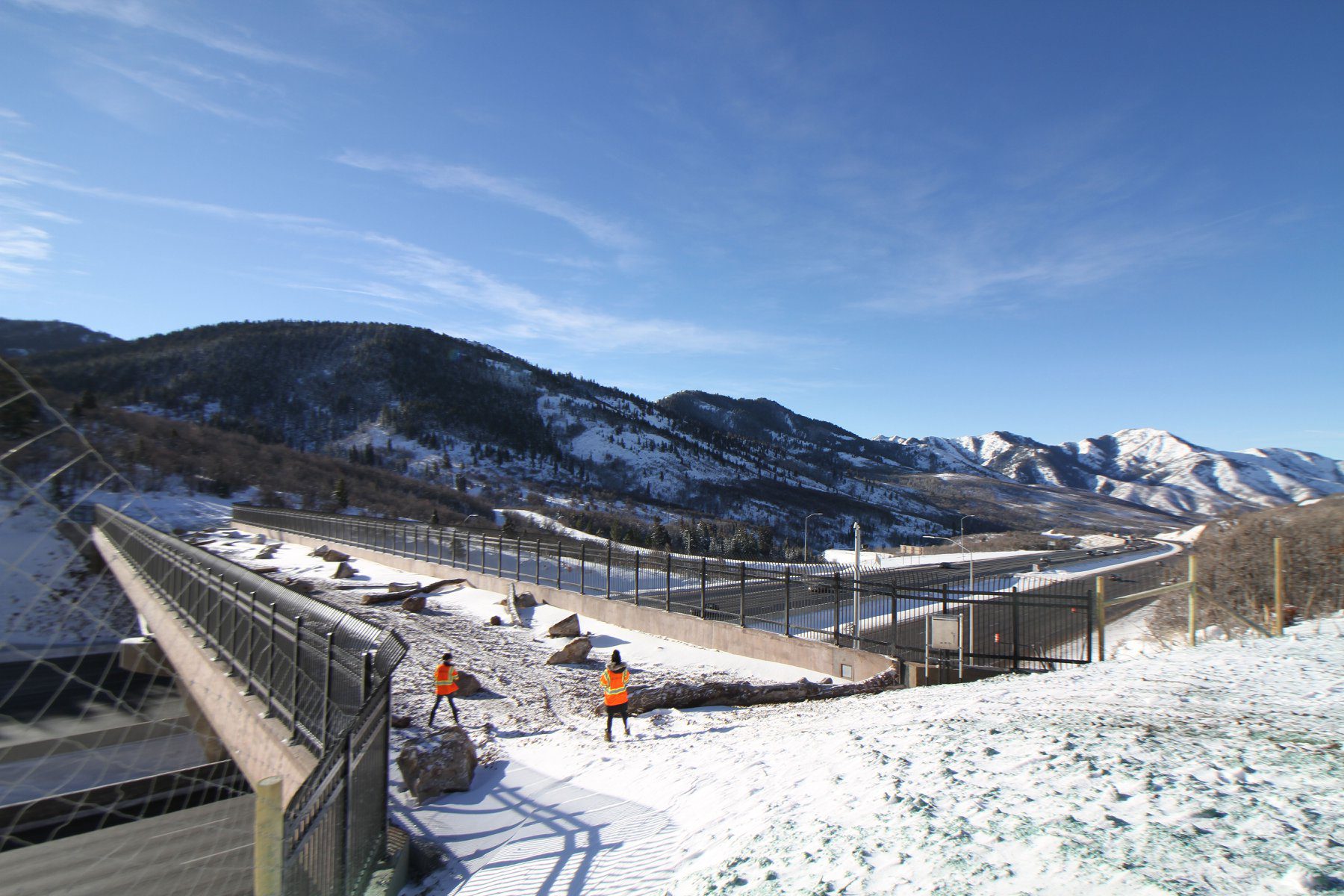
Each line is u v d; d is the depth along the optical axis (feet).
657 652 64.54
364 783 18.24
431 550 110.01
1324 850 11.63
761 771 24.63
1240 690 27.66
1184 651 42.19
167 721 37.14
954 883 12.44
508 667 57.21
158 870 27.02
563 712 44.50
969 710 29.27
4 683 36.63
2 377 19.03
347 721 20.58
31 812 29.50
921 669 49.14
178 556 43.83
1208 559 73.00
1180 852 12.15
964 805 16.17
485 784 30.58
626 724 37.06
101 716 35.83
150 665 43.55
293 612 25.72
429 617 77.61
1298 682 28.60
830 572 122.72
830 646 56.39
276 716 26.78
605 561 79.82
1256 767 16.47
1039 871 12.31
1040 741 20.89
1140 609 99.91
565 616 77.92
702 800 23.49
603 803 26.37
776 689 46.11
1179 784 15.64
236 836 30.68
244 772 28.14
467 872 21.75
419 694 46.96
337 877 15.38
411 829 25.61
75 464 20.70
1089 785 16.21
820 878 14.05
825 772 21.68
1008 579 126.11
